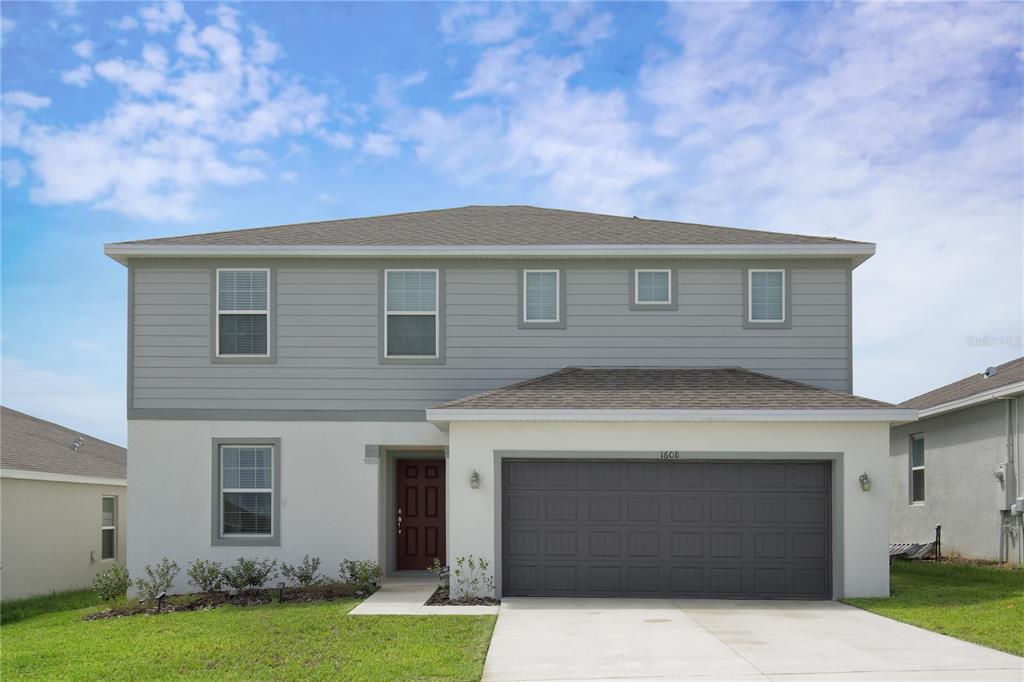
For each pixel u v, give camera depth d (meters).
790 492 14.06
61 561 19.28
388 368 16.20
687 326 16.34
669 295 16.39
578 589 14.02
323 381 16.14
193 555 15.73
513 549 14.09
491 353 16.28
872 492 13.82
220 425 16.02
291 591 14.82
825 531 13.97
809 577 13.93
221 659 9.94
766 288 16.42
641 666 9.16
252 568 14.82
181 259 16.30
